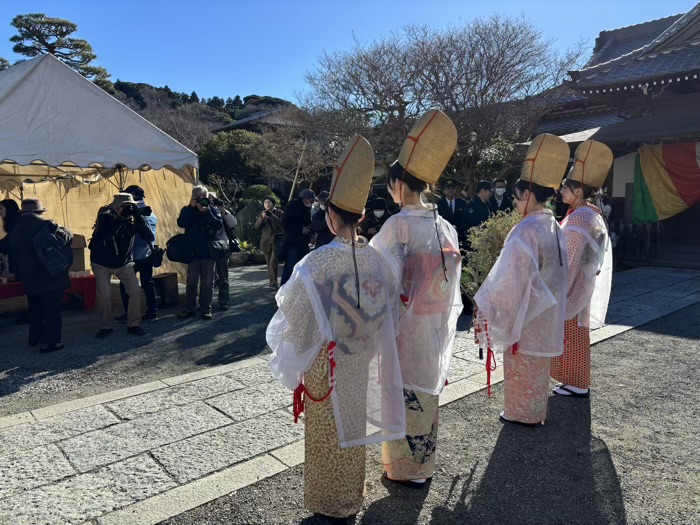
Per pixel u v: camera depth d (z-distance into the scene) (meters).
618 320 6.29
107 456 3.01
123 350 5.28
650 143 11.24
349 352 2.22
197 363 4.88
